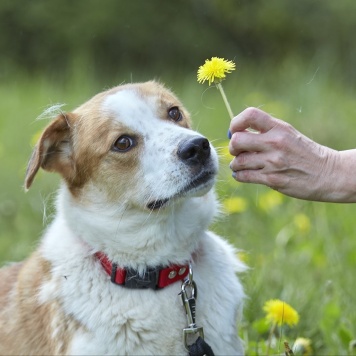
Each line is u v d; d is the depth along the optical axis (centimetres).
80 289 859
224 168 1054
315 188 792
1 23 4447
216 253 909
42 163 896
